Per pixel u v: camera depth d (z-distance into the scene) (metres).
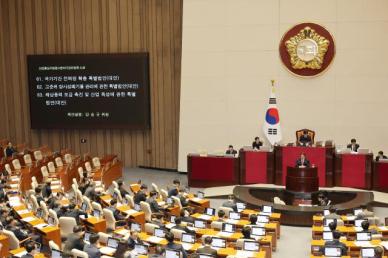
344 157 17.56
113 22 22.59
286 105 20.39
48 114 23.09
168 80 22.11
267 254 10.91
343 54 19.73
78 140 23.78
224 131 21.08
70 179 18.77
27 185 17.98
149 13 22.09
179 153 21.70
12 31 23.86
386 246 10.47
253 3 20.36
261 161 18.22
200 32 20.94
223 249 10.34
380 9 19.34
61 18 23.20
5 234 10.86
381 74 19.52
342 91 19.88
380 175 17.28
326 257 10.12
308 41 19.86
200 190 18.52
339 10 19.62
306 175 16.12
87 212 13.33
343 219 12.88
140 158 23.05
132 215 13.02
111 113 22.47
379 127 19.69
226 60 20.80
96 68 22.36
